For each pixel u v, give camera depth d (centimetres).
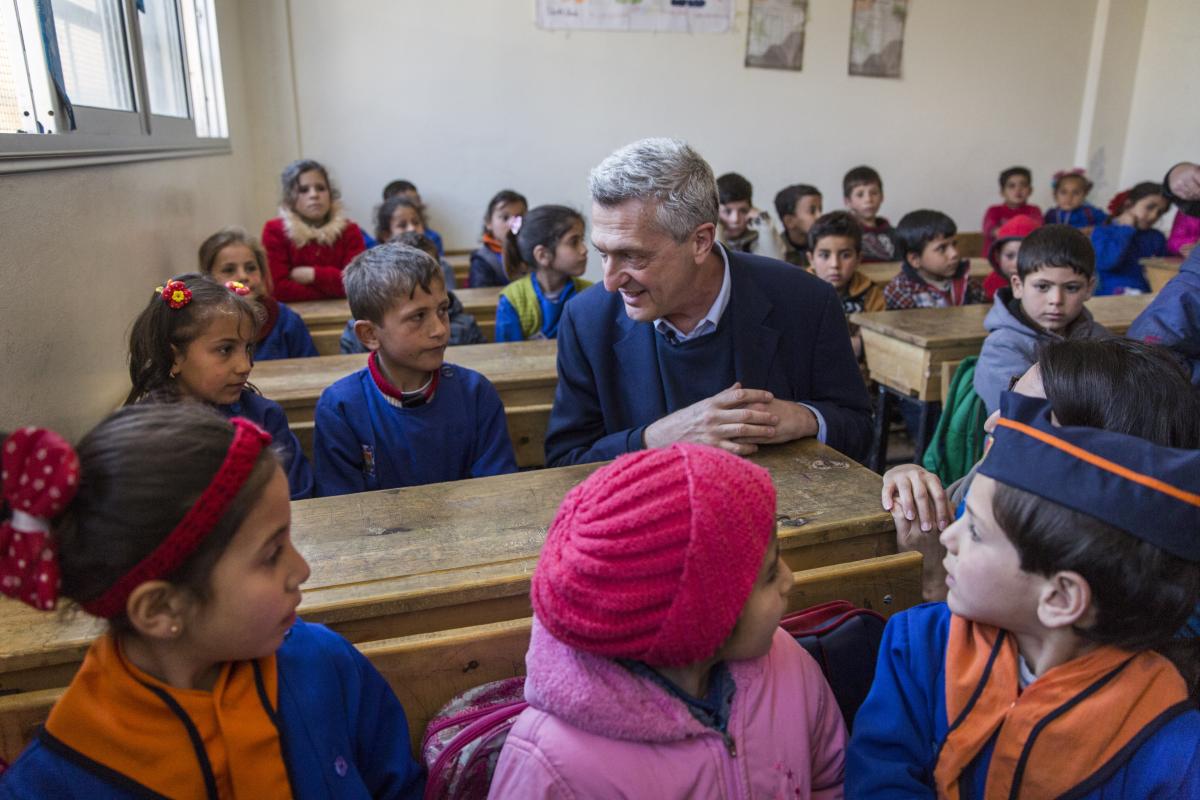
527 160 529
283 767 77
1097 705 77
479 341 299
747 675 85
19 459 61
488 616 106
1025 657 85
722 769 80
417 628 104
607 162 131
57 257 172
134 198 231
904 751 88
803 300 156
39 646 91
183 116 336
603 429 165
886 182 593
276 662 81
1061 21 594
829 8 546
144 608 66
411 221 426
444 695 100
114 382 208
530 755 78
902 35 565
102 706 71
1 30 170
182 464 65
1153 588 73
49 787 70
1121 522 72
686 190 128
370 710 89
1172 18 582
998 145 607
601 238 132
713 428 138
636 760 78
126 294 220
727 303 150
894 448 370
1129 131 621
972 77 587
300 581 74
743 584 72
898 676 92
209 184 348
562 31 512
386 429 169
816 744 92
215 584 67
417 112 506
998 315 228
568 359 163
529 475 137
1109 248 486
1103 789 77
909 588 118
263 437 70
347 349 271
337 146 501
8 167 147
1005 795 82
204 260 259
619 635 72
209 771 73
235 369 160
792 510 121
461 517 121
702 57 535
